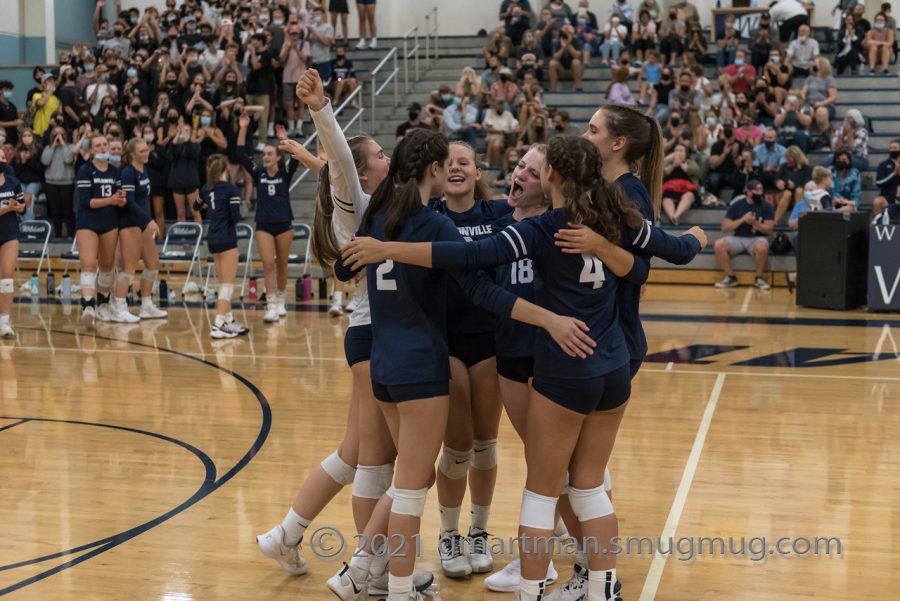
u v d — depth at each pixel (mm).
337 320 10547
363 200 3646
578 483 3420
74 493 4902
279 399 6957
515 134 14344
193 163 14516
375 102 16844
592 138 3572
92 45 20938
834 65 16344
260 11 17062
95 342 9297
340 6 17891
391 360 3312
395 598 3365
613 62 16016
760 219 12609
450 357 3814
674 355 8523
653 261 13398
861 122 13789
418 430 3314
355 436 3797
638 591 3746
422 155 3330
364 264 3348
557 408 3246
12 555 4086
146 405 6789
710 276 13180
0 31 19609
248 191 14797
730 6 18312
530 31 16844
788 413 6516
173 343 9227
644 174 3674
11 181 9297
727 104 14328
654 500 4781
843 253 10836
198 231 12547
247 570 3959
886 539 4270
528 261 3713
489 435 3920
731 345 8953
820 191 11680
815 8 18312
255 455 5566
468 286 3264
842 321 10242
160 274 14703
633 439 5891
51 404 6832
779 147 13500
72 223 15461
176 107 15898
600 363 3240
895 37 16375
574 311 3244
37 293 12562
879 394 7047
